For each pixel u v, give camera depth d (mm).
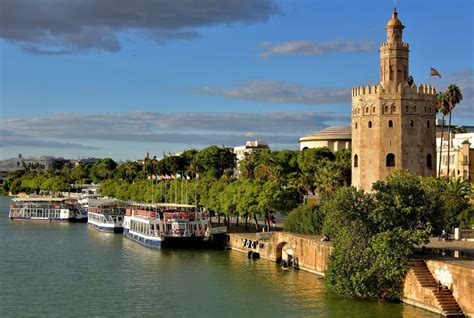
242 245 124375
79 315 78375
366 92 128750
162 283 95438
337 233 85438
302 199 147625
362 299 81312
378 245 79312
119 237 157375
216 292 88750
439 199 87938
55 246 139125
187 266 109188
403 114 126562
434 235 91562
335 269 83000
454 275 72750
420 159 127688
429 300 74000
